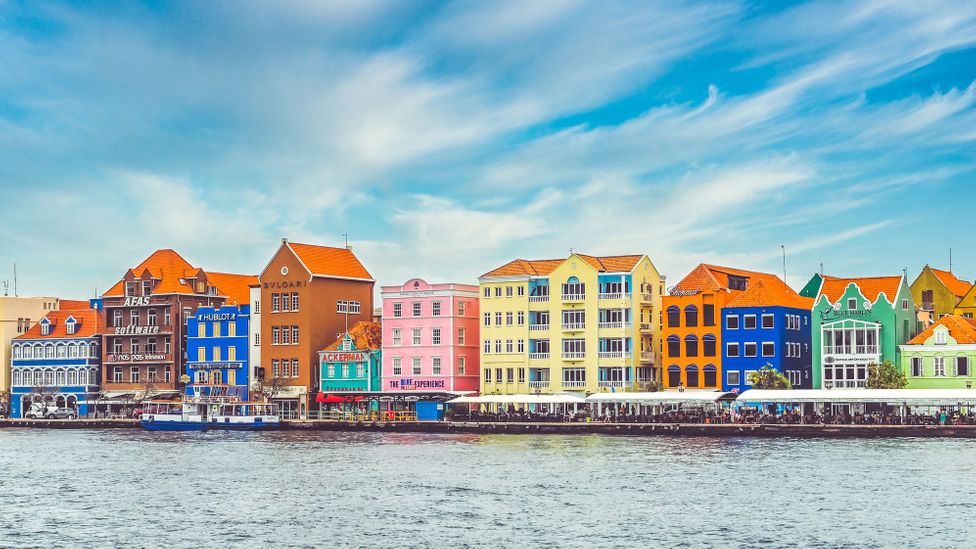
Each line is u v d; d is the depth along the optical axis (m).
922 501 90.81
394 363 185.62
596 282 173.62
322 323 194.00
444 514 88.62
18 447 148.75
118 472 117.31
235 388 198.12
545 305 176.62
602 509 89.56
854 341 163.12
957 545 76.25
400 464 119.62
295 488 102.94
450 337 181.38
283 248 195.50
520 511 89.31
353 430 169.88
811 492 95.75
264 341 195.75
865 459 115.94
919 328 171.88
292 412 191.12
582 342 174.00
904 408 150.75
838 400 138.50
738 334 166.88
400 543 79.00
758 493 95.69
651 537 79.62
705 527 82.44
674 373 171.25
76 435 171.50
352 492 99.94
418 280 184.25
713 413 154.88
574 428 154.25
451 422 162.75
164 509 93.06
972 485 97.94
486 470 112.81
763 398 141.38
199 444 150.62
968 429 136.12
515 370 177.75
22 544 80.38
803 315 171.88
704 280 173.38
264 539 80.81
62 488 105.69
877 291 163.38
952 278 193.88
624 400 151.00
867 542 77.38
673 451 127.25
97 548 78.75
